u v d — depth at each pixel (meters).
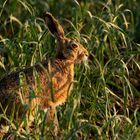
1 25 15.55
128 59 13.97
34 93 11.58
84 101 12.77
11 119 11.50
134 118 12.47
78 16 14.91
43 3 16.31
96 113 12.67
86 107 12.80
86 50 12.62
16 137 11.20
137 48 13.75
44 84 12.07
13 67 13.02
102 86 12.73
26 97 11.80
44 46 13.48
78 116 12.38
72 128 11.53
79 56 12.51
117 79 14.02
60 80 12.27
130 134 11.65
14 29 15.76
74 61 12.48
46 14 12.44
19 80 11.84
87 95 12.84
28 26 13.97
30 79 11.95
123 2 16.55
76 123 11.36
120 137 11.89
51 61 12.30
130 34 15.54
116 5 16.05
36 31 13.63
